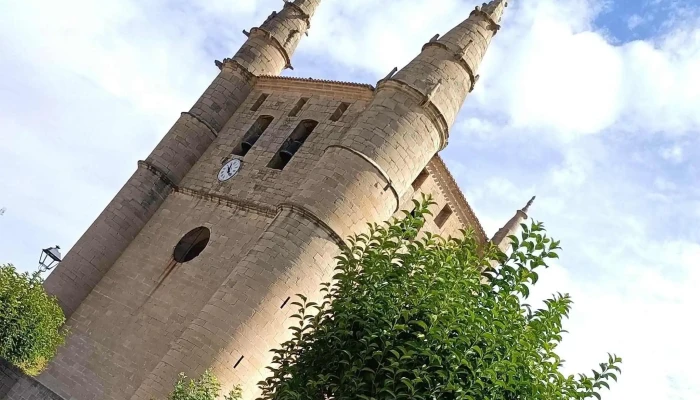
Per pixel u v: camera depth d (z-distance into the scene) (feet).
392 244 69.26
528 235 65.51
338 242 106.93
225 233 119.85
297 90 135.23
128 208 131.85
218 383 90.94
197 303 113.50
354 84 123.85
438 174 125.90
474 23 125.18
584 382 61.41
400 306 64.13
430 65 117.50
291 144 127.13
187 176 136.05
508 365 57.93
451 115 117.39
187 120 137.59
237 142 135.03
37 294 95.20
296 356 71.41
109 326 121.19
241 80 142.61
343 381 61.36
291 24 149.07
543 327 63.41
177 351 99.66
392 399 57.62
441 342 59.82
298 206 106.01
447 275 64.49
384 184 110.11
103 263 129.49
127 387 111.45
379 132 111.45
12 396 82.48
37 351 94.38
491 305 64.18
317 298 105.81
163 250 126.11
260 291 101.60
